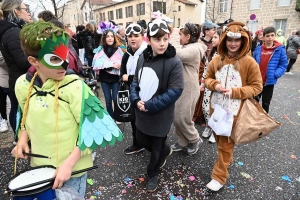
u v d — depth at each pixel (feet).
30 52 3.59
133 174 8.56
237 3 63.21
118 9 122.62
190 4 96.32
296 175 8.50
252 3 60.64
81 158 4.33
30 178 3.79
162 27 6.35
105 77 11.99
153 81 6.88
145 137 7.54
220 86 7.16
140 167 9.00
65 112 3.97
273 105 16.69
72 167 3.85
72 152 3.92
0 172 8.55
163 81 6.83
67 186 4.17
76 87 3.97
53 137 4.03
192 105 8.79
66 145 4.07
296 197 7.38
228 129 6.94
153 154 7.48
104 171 8.71
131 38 9.27
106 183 8.05
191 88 8.69
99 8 130.11
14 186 3.61
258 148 10.46
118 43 12.11
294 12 54.13
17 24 8.12
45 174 3.88
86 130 3.93
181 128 9.05
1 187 7.77
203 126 12.99
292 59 29.99
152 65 6.91
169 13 88.69
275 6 56.75
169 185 7.97
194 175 8.51
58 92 3.92
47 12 8.63
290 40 30.07
